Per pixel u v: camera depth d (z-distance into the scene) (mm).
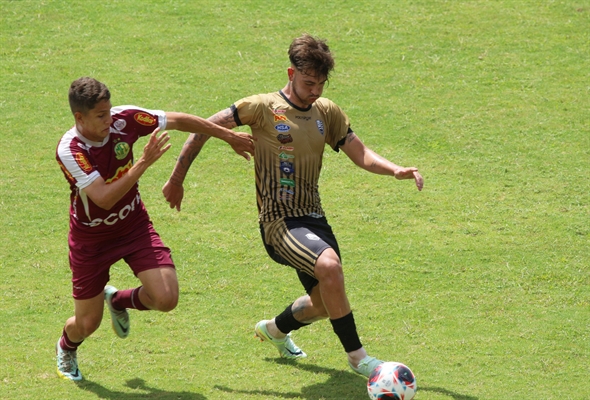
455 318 22219
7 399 17281
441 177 30734
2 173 29969
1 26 40438
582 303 23094
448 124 34031
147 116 17391
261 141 18531
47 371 18797
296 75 18062
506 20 42094
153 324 21641
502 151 32375
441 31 41031
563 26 41531
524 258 25609
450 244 26484
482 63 38531
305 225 18312
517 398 17906
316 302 18812
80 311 17719
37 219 27328
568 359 20016
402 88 36594
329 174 31234
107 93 16125
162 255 17734
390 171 18625
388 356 20062
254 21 41562
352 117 34375
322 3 43531
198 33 40406
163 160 31625
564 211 28500
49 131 32875
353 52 39125
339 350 20547
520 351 20391
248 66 37812
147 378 18641
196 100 34875
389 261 25438
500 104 35500
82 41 39531
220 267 25000
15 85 35906
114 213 17156
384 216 28266
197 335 21094
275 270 24984
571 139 33125
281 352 19953
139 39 39781
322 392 18094
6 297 22719
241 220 27922
